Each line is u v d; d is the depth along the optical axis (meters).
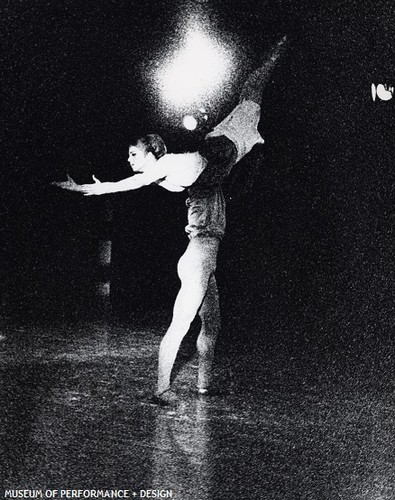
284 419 5.08
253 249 11.17
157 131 13.55
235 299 9.82
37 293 10.06
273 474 4.04
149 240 13.01
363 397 5.76
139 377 6.11
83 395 5.50
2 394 5.43
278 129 11.75
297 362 6.85
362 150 11.32
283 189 11.60
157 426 4.82
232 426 4.88
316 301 9.43
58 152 14.21
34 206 13.65
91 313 9.02
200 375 5.84
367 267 10.37
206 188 5.61
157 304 9.72
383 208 11.04
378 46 10.66
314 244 11.04
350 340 7.75
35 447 4.30
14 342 7.32
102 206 13.47
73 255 12.68
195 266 5.57
